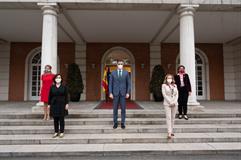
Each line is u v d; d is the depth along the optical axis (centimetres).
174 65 1524
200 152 517
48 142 573
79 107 972
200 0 836
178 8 850
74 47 1512
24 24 1119
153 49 1521
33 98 1513
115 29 1208
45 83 709
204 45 1550
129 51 1516
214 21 1070
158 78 1350
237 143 574
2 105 1087
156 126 670
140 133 635
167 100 587
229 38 1422
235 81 1527
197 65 1564
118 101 652
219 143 575
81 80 1380
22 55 1503
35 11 933
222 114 755
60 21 1066
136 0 830
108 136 601
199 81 1559
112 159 480
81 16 1004
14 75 1488
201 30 1228
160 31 1242
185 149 521
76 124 693
